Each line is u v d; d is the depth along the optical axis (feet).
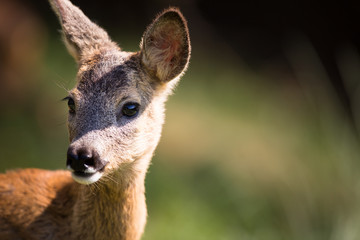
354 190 33.27
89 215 23.27
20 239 23.89
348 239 31.55
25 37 47.09
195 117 56.18
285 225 37.83
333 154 37.47
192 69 64.85
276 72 66.18
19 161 41.63
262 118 57.21
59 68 56.44
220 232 36.81
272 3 73.10
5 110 46.32
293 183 41.73
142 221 24.26
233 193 40.98
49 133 46.01
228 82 63.10
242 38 71.15
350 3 67.92
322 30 68.44
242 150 50.62
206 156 48.44
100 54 23.97
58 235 23.72
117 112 22.63
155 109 24.03
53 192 24.41
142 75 23.65
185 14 71.97
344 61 54.90
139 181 23.65
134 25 72.08
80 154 20.88
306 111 55.31
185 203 38.96
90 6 72.38
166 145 49.11
